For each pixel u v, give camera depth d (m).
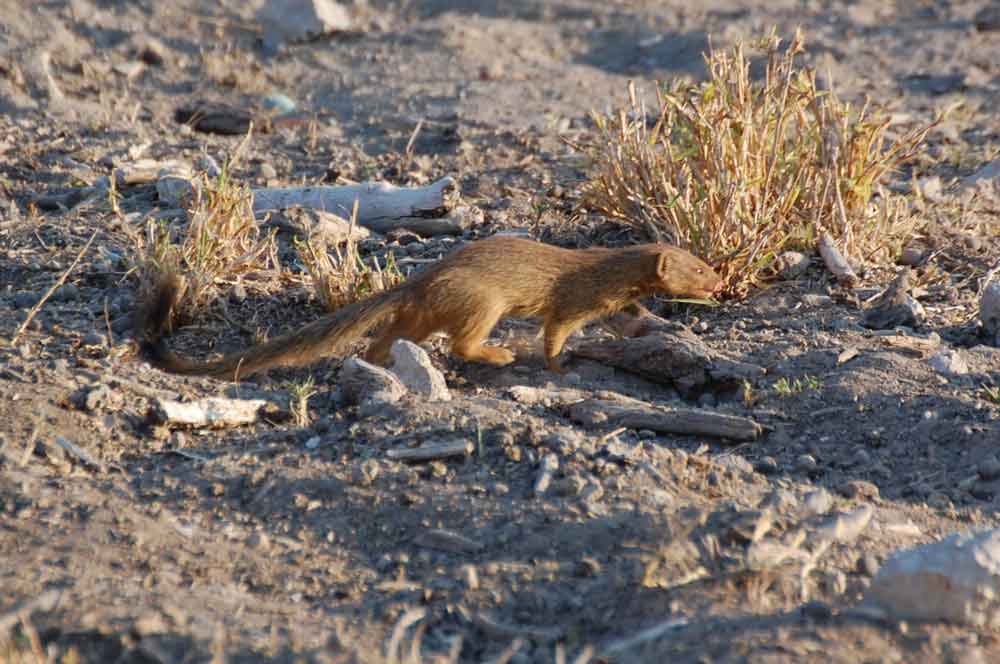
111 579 7.80
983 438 9.99
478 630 7.44
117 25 24.98
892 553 8.23
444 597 7.75
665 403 11.20
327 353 11.48
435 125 20.23
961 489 9.52
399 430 9.88
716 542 7.98
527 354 12.50
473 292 11.45
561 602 7.64
